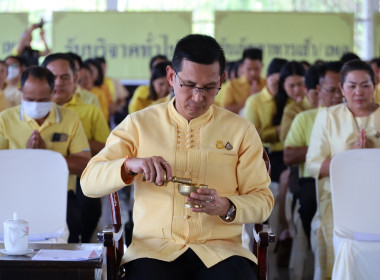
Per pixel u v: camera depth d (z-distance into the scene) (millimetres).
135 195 3375
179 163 3328
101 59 8664
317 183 5234
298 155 6074
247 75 8406
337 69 6215
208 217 3301
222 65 3242
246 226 6027
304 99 7246
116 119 8898
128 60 8914
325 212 5074
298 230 6086
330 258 4938
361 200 4234
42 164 4289
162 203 3299
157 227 3293
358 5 9422
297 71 7227
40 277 3135
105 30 8891
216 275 3119
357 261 3863
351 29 8938
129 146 3387
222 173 3352
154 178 3027
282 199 6570
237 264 3143
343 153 4270
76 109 6148
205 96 3217
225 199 3201
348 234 4223
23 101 4930
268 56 8938
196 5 9555
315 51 8961
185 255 3236
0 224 4219
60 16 8867
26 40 8578
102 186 3191
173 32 8914
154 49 8922
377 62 7957
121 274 3338
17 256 3248
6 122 4977
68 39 8883
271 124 7320
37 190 4273
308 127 6152
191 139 3359
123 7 9477
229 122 3432
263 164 3441
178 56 3207
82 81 8195
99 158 3332
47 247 3465
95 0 9461
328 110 5270
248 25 8898
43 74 4910
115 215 3422
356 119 5168
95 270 3137
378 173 4234
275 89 7344
